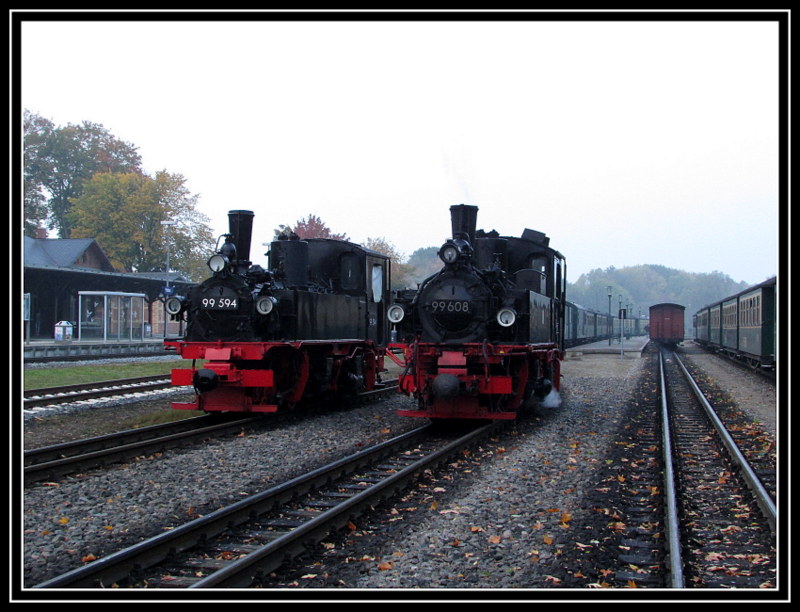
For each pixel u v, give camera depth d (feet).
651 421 44.32
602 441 36.01
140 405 49.26
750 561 18.79
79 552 19.45
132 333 119.34
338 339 50.49
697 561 18.86
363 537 20.56
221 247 44.50
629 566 18.43
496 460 31.01
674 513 20.42
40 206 212.84
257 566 17.24
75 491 25.16
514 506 23.54
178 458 30.86
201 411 45.55
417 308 41.06
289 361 45.14
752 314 86.12
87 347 100.07
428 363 39.93
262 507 22.72
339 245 54.70
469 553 19.15
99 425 40.73
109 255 189.37
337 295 50.62
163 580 17.37
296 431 38.75
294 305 43.91
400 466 29.94
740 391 62.95
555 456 31.89
